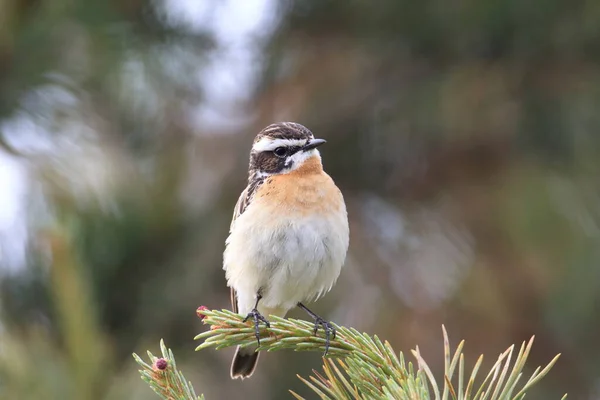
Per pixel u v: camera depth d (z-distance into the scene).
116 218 12.15
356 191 14.41
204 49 13.31
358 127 14.16
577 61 13.88
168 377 7.04
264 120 13.97
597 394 13.14
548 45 13.75
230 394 12.88
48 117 11.59
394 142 14.17
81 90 11.94
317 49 14.39
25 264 11.58
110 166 12.22
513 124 13.77
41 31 11.43
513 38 13.88
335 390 6.84
